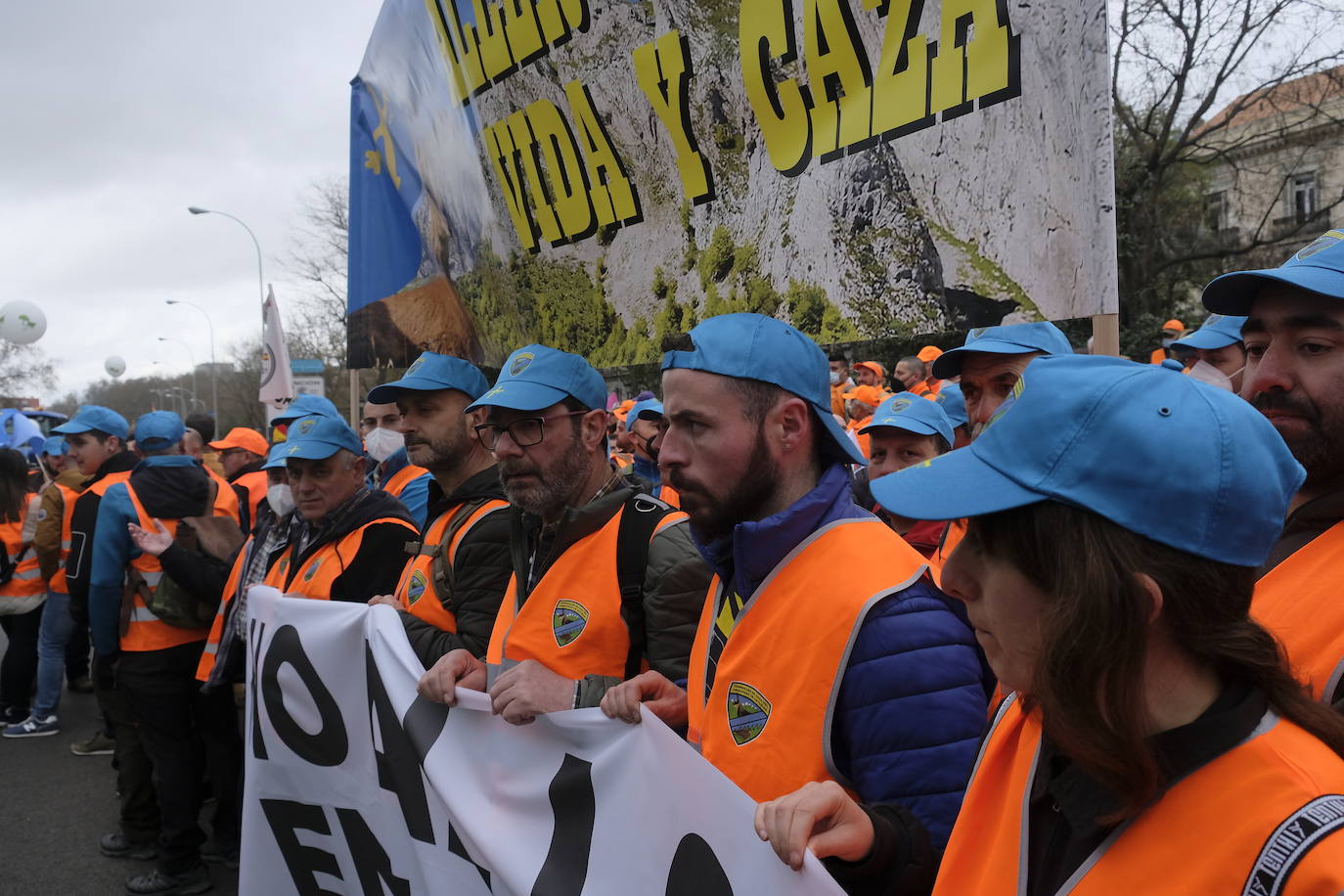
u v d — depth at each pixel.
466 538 2.59
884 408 3.03
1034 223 1.52
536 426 2.26
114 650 3.90
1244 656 0.88
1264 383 1.54
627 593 2.07
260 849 2.69
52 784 5.38
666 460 1.67
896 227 1.74
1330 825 0.80
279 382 9.73
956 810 1.37
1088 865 0.94
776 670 1.51
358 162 3.84
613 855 1.68
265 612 2.75
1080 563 0.86
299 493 3.15
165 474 3.96
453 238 3.24
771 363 1.63
